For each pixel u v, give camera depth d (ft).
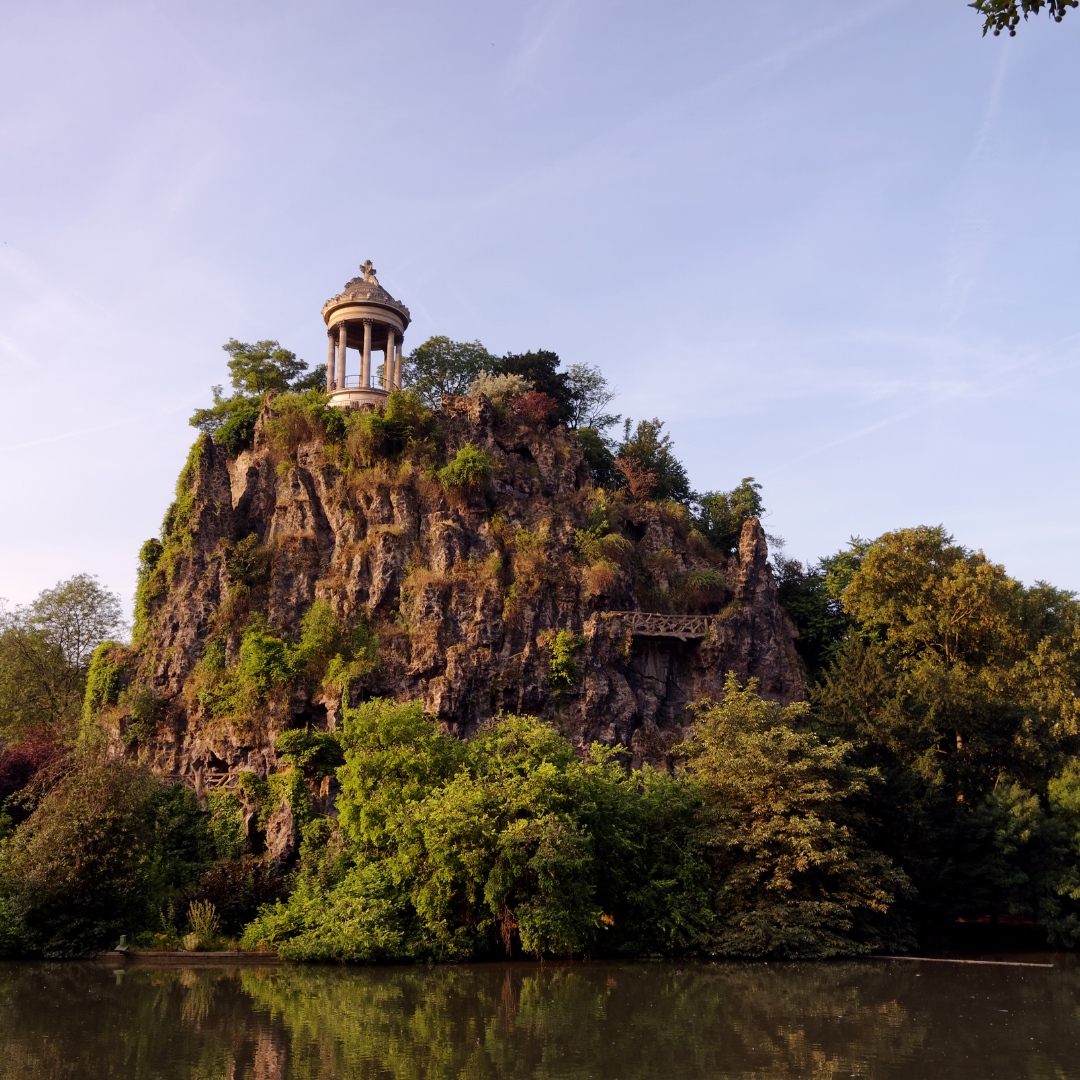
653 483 229.66
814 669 222.69
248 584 186.60
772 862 137.69
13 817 188.75
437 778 140.05
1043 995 107.76
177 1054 77.61
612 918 137.28
